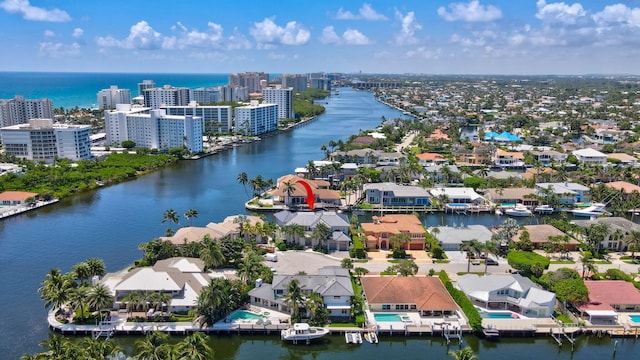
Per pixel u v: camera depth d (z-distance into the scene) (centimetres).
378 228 16000
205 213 19462
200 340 8919
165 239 14562
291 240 15712
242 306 11725
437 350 10638
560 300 11831
